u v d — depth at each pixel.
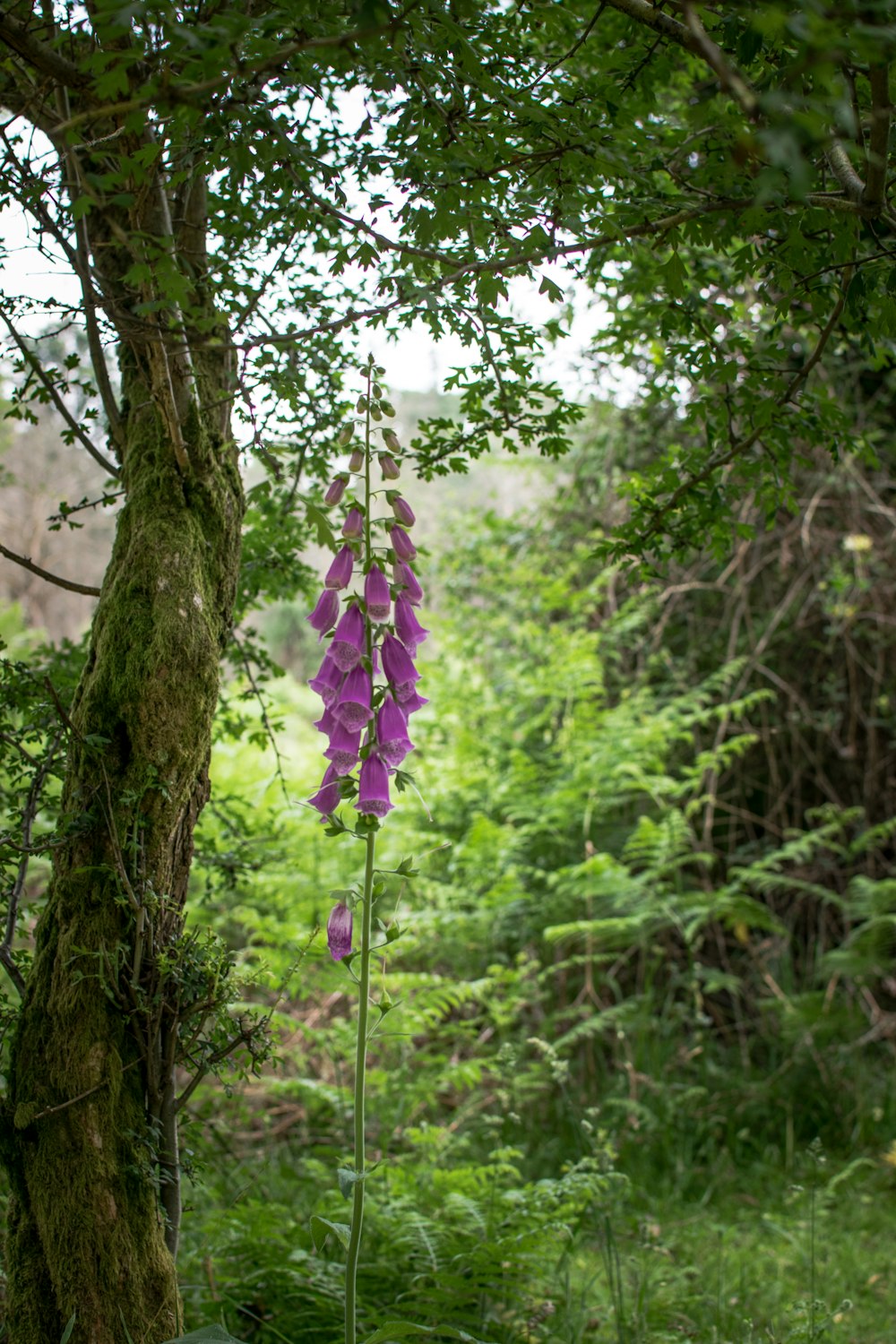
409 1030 4.88
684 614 6.99
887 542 6.48
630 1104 4.78
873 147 1.79
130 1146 1.98
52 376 2.37
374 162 2.06
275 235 2.38
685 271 2.14
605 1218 3.18
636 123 2.93
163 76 1.54
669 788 5.79
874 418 6.53
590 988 5.72
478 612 7.17
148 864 2.05
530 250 2.01
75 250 2.17
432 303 1.87
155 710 2.07
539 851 6.43
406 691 2.28
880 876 6.57
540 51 2.90
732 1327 3.24
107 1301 1.89
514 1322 3.18
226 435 2.43
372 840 2.23
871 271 2.24
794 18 1.25
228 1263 3.18
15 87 2.08
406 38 1.85
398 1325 2.18
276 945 5.37
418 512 9.84
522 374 2.54
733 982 5.54
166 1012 2.07
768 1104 5.33
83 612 13.91
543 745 6.95
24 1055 1.97
